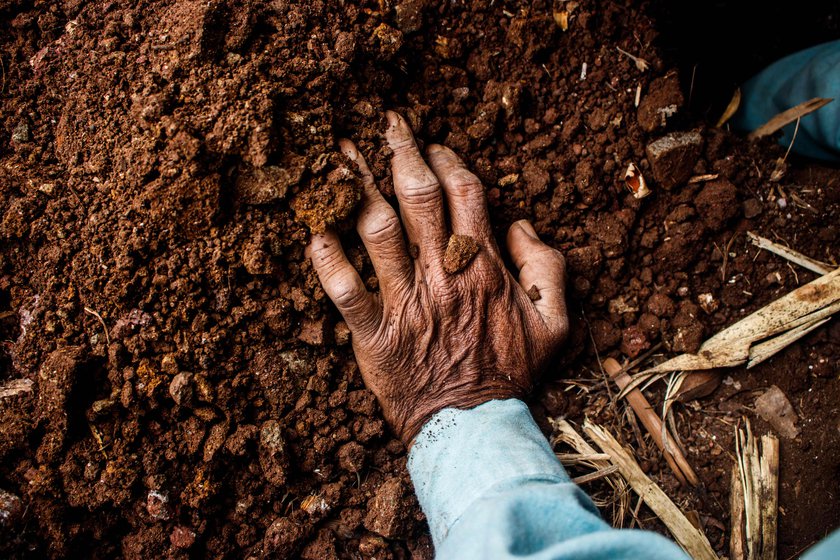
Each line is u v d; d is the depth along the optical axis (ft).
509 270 1.23
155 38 1.04
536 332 1.12
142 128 1.01
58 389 0.99
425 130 1.18
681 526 1.18
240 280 1.05
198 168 0.97
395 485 1.09
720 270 1.28
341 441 1.12
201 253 1.02
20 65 1.09
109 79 1.04
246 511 1.09
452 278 1.07
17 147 1.08
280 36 1.06
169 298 1.03
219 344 1.05
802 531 1.17
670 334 1.25
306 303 1.06
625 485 1.21
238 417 1.07
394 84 1.18
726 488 1.21
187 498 1.05
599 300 1.25
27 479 1.02
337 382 1.13
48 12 1.09
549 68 1.25
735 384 1.25
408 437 1.13
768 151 1.33
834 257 1.28
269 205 1.03
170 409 1.06
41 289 1.06
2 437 1.00
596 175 1.24
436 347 1.09
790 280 1.27
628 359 1.27
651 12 1.45
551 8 1.24
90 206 1.04
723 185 1.25
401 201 1.07
